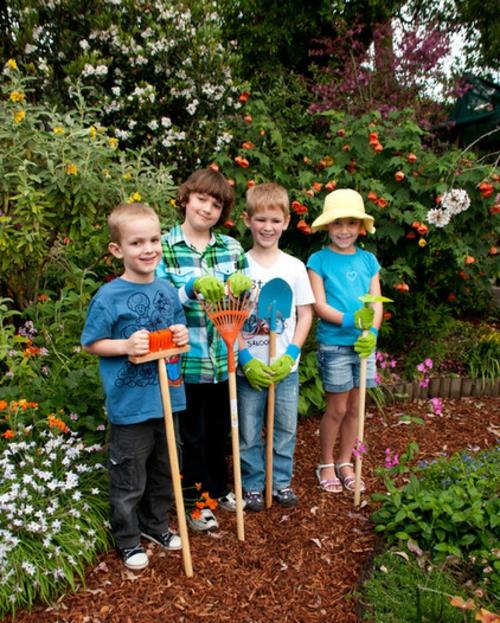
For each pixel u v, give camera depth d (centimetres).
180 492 232
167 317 236
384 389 443
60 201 320
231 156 519
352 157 468
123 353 218
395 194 459
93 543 239
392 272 462
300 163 488
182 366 258
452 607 209
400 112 501
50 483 236
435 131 877
